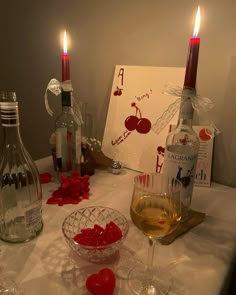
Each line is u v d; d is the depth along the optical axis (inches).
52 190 29.8
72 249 20.2
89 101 40.4
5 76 50.3
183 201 24.3
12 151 23.8
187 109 24.7
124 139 35.9
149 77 33.2
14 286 17.2
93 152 35.9
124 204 27.5
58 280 17.8
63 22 39.6
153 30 32.1
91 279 17.0
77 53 39.6
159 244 21.6
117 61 36.1
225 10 27.3
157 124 32.0
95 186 31.2
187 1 29.1
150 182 21.1
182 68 30.9
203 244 22.0
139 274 18.7
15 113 19.8
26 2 42.6
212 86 30.1
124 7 33.4
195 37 22.3
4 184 23.5
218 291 17.6
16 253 20.1
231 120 30.0
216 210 27.1
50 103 44.8
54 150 32.9
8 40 47.3
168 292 17.4
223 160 31.7
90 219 24.3
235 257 21.3
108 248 19.4
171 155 24.0
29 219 21.6
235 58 28.0
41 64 44.5
